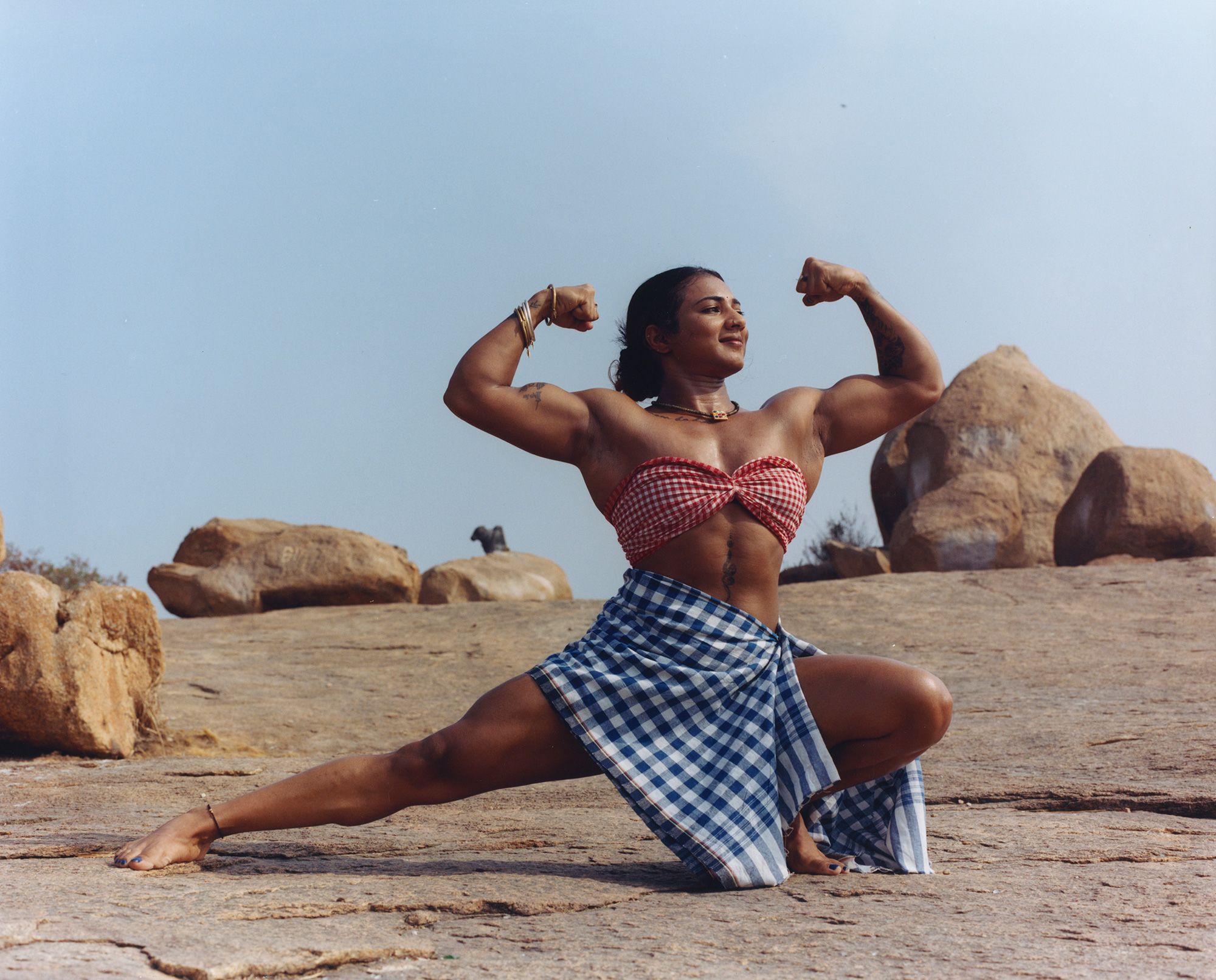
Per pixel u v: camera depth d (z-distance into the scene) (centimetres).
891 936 257
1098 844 383
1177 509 1800
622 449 369
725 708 343
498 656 1257
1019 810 485
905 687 339
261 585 1902
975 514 1959
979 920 273
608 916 283
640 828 448
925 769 581
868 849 366
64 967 212
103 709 789
